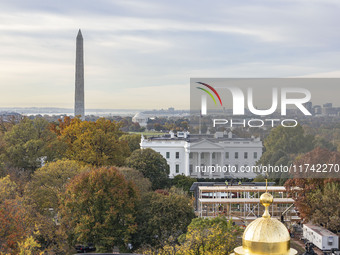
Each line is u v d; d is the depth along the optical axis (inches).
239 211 4448.8
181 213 3567.9
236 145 5113.2
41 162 5526.6
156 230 3474.4
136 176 4677.7
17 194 3558.1
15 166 5162.4
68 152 5738.2
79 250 3634.4
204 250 2645.2
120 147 6043.3
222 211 4330.7
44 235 3102.9
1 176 4394.7
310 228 3863.2
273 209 4451.3
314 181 4023.1
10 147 5231.3
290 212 4498.0
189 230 2987.2
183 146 7598.4
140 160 5620.1
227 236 2711.6
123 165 5826.8
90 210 3563.0
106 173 3678.6
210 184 5221.5
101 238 3508.9
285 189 4284.0
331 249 3553.2
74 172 4175.7
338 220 3927.2
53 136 5782.5
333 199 3976.4
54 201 3956.7
